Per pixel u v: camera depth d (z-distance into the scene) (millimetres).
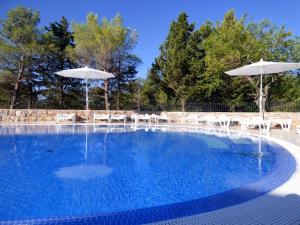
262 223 3162
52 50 22391
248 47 18672
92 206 4066
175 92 23562
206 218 3312
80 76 17344
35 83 24203
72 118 17406
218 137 11656
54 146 9641
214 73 20219
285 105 18250
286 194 4215
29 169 6395
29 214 3754
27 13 20500
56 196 4512
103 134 12711
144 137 11945
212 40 20578
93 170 6328
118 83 25062
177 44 22969
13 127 14562
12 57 19922
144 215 3617
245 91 22688
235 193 4379
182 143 10383
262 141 10227
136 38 21438
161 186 5098
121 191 4785
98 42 20109
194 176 5797
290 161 6617
